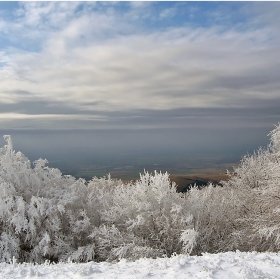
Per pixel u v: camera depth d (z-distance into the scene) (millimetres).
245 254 7109
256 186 15367
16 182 12406
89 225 12133
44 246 10805
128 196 11773
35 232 11133
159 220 10914
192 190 11914
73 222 11867
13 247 10602
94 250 11570
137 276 5723
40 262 10914
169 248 10492
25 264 7695
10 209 11156
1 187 11398
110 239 10727
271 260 6422
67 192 13070
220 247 10641
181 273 5707
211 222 11430
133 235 10500
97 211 12930
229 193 14781
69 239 11891
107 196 13812
